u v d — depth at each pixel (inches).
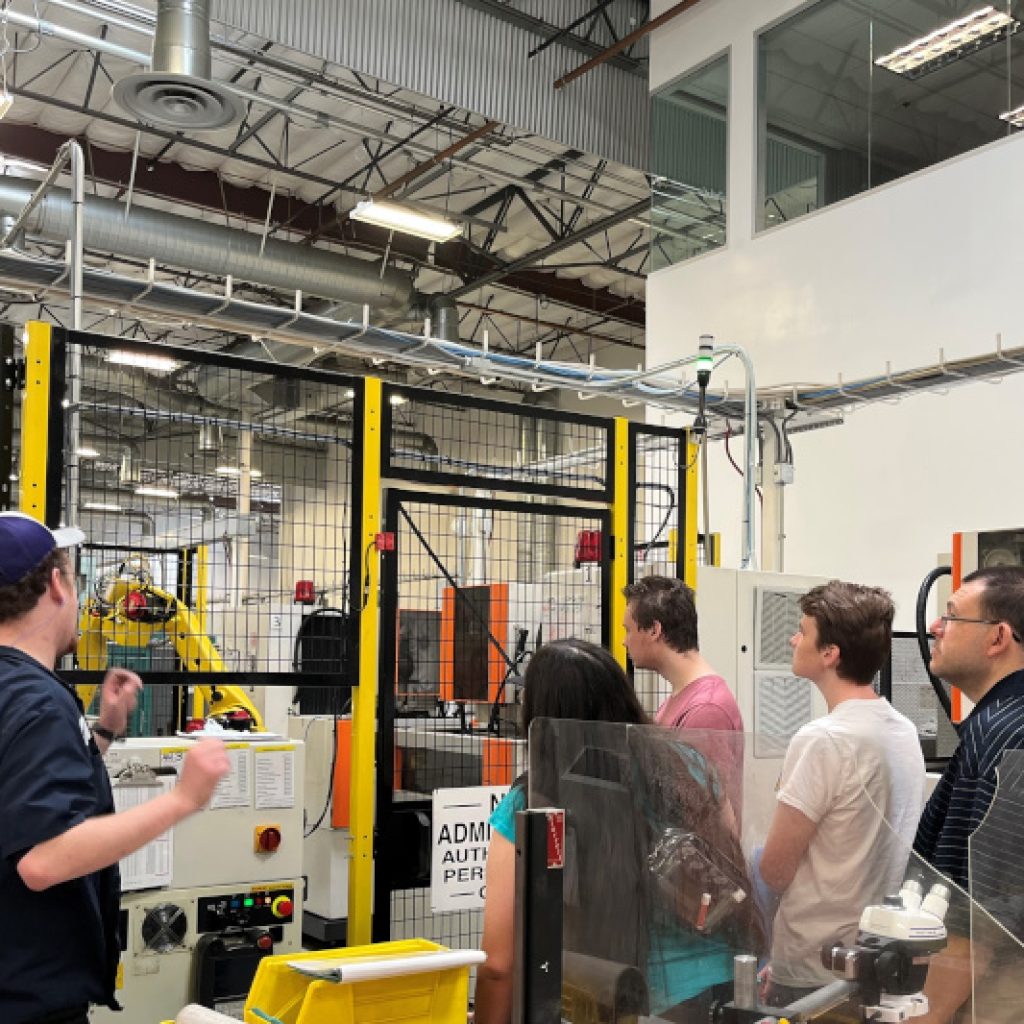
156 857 109.9
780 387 188.4
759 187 292.2
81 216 129.9
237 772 116.3
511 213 372.2
